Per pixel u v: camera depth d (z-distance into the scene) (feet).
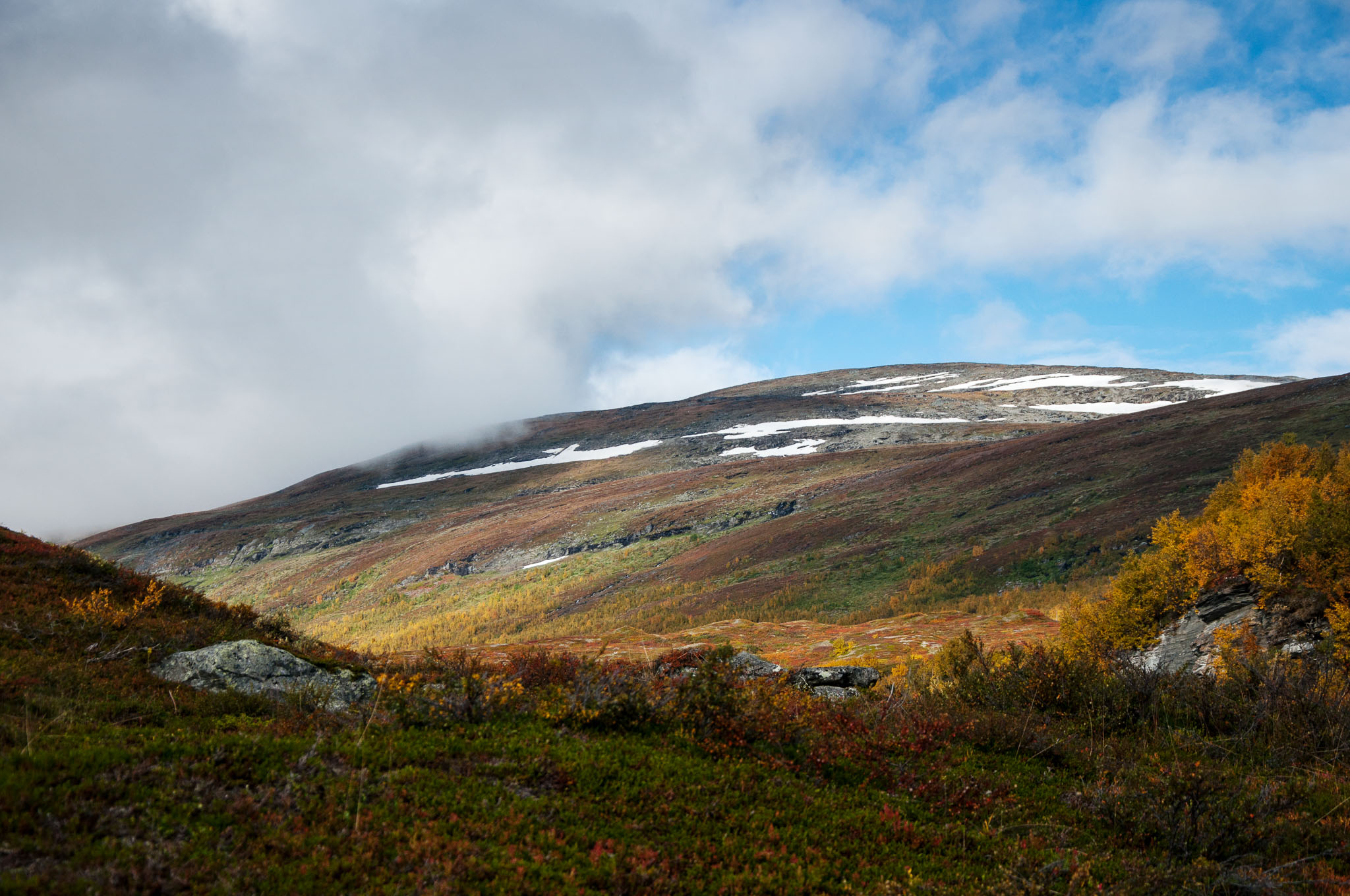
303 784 21.90
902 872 22.17
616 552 490.49
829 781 29.84
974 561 264.11
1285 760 32.50
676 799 24.80
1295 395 368.27
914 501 376.48
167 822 18.62
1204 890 20.99
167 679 37.63
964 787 29.37
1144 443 348.38
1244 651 58.23
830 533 362.94
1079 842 25.45
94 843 17.20
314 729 28.25
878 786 30.07
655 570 418.10
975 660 51.67
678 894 19.17
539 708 32.60
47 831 17.15
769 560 356.18
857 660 147.64
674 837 22.21
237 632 49.83
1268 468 131.34
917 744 34.14
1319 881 21.68
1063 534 260.21
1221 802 25.93
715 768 27.96
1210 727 38.68
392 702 31.12
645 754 28.40
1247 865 23.07
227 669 38.83
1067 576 227.81
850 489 461.37
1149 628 97.04
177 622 48.75
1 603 43.96
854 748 32.65
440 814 21.26
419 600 508.53
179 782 20.88
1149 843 25.58
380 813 20.71
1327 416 302.25
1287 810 26.37
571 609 395.55
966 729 37.63
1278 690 37.19
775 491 526.57
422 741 27.35
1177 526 117.70
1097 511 273.33
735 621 241.76
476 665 45.42
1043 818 27.37
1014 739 36.58
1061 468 352.49
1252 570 87.66
